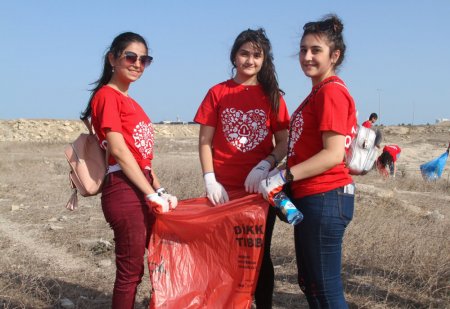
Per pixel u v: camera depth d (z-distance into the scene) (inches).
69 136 1846.7
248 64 154.7
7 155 913.5
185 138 1946.4
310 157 135.0
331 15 137.9
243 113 156.6
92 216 356.8
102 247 270.8
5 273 223.5
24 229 319.9
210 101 159.8
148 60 156.5
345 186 134.5
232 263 143.5
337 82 133.1
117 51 153.6
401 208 388.2
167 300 146.2
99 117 149.5
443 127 2091.5
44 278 220.1
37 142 1491.1
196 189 435.2
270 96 156.6
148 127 159.2
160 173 541.0
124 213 150.6
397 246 247.6
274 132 162.6
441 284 208.4
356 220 308.8
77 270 237.1
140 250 152.3
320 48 135.7
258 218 140.0
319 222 132.8
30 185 519.2
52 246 280.2
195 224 145.9
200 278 146.3
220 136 158.7
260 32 156.3
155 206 145.9
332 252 134.9
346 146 134.2
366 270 228.1
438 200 454.6
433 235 271.4
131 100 157.5
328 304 135.8
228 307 142.3
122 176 151.8
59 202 410.9
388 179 568.1
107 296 207.6
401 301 197.3
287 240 275.4
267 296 164.4
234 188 157.2
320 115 130.2
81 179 153.9
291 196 140.9
